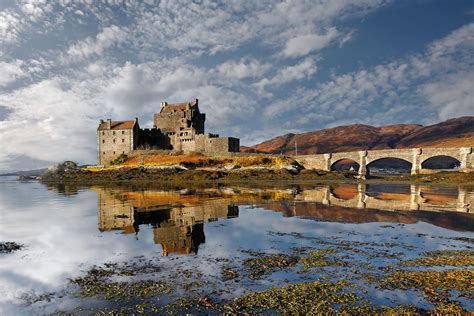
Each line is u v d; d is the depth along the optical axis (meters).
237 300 12.82
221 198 48.47
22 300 13.23
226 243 21.89
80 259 18.72
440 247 20.92
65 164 133.25
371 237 23.66
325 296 13.23
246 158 114.81
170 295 13.51
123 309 12.27
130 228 26.88
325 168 117.81
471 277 15.05
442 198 50.69
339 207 38.97
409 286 14.23
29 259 18.81
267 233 24.88
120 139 127.62
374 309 12.09
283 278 15.40
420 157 108.50
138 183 87.44
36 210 37.97
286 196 51.62
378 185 80.88
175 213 34.25
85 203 43.91
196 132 135.75
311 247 20.88
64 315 11.90
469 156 99.81
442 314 11.70
